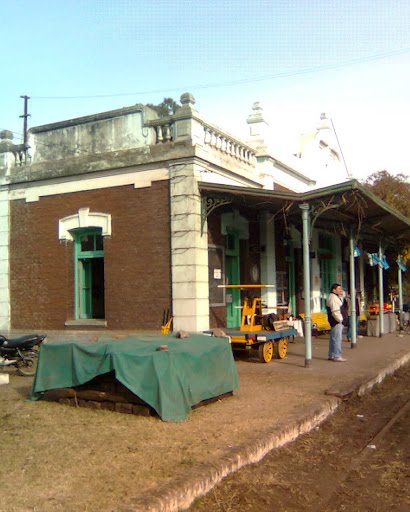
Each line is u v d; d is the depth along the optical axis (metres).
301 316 17.77
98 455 5.61
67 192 14.18
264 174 16.50
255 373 10.84
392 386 10.85
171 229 12.62
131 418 7.11
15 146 15.05
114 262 13.38
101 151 13.78
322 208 12.17
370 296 27.92
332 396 8.69
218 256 13.96
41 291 14.46
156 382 7.07
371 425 7.85
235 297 15.03
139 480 4.91
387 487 5.50
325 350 14.48
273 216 14.80
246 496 5.09
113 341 8.00
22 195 14.89
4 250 15.00
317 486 5.49
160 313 12.73
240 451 5.75
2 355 11.45
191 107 12.63
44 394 8.12
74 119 14.12
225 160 14.06
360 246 22.41
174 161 12.63
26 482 4.86
